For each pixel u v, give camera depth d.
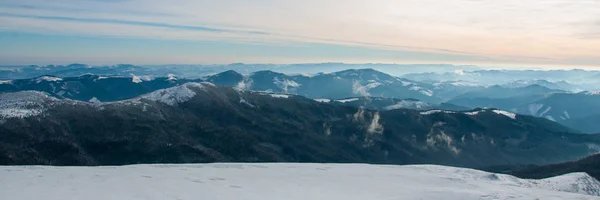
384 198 34.44
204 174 40.69
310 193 35.19
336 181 41.44
